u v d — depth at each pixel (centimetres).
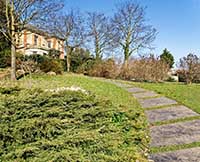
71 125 438
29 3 1698
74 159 354
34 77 1720
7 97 458
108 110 611
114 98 1034
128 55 3412
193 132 628
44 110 443
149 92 1305
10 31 1655
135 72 2402
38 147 362
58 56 3412
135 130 622
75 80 1747
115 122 604
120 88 1438
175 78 2539
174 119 749
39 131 394
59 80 1691
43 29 1866
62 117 451
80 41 3334
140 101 1048
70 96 529
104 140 418
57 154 352
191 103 955
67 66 3055
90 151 387
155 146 542
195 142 558
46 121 408
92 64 2789
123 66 2473
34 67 1955
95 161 372
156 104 974
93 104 559
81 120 470
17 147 363
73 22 3312
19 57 1952
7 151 356
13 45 1652
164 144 552
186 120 737
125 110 741
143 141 562
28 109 435
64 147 373
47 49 3394
